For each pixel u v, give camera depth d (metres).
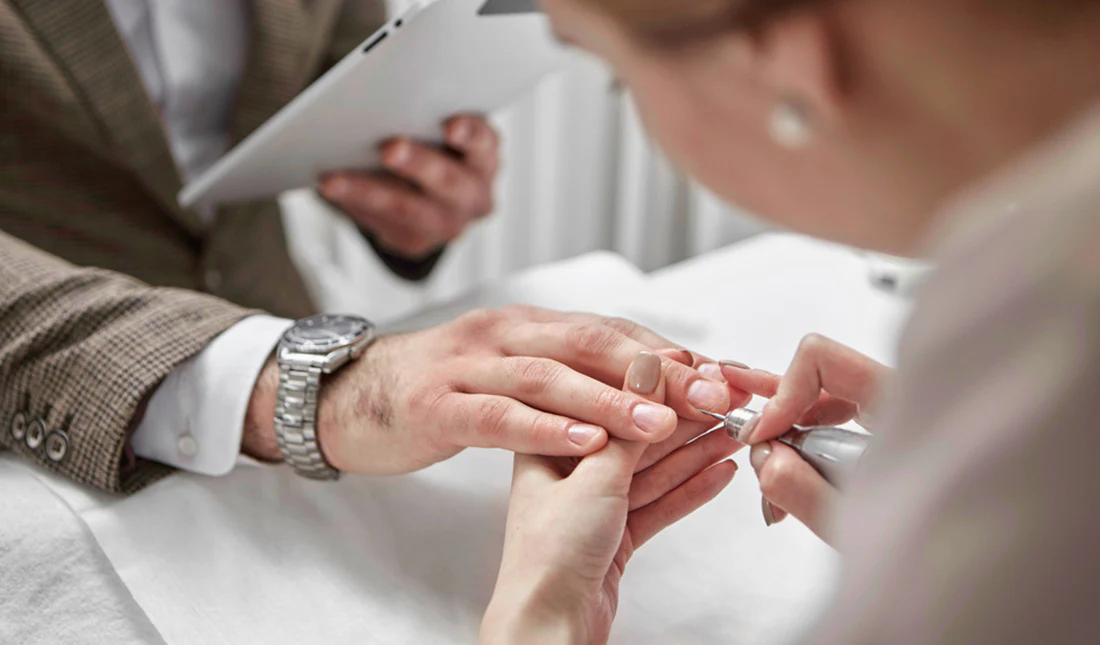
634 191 1.56
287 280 1.09
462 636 0.62
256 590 0.63
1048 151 0.40
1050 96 0.41
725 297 0.90
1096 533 0.37
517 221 1.62
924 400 0.41
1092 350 0.36
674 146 0.48
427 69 0.78
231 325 0.72
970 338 0.39
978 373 0.39
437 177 0.94
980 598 0.38
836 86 0.42
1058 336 0.37
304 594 0.63
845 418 0.62
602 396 0.62
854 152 0.44
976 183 0.43
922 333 0.41
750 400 0.66
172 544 0.65
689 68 0.44
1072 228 0.37
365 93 0.78
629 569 0.65
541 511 0.60
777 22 0.41
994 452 0.38
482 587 0.64
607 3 0.44
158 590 0.63
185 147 1.07
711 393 0.63
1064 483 0.37
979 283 0.39
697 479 0.64
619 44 0.46
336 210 1.11
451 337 0.70
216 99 1.06
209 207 1.01
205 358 0.71
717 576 0.65
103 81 0.91
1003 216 0.39
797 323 0.86
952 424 0.39
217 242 1.00
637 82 0.47
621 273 0.93
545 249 1.63
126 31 1.02
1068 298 0.37
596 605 0.59
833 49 0.41
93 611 0.62
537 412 0.63
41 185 0.94
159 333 0.71
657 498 0.64
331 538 0.66
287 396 0.69
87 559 0.63
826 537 0.55
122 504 0.68
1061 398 0.37
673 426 0.61
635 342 0.66
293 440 0.69
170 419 0.70
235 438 0.70
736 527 0.68
